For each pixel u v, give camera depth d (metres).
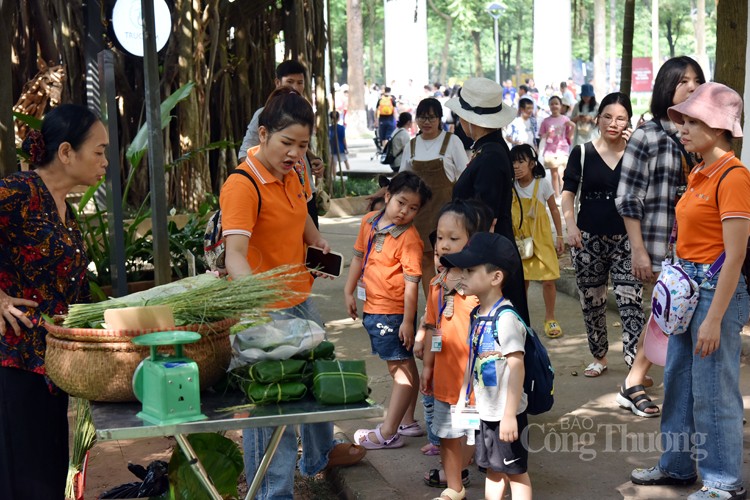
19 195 3.40
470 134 5.11
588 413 5.62
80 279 3.65
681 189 5.10
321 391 3.03
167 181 12.12
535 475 4.72
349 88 38.62
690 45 69.19
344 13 58.03
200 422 2.86
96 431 2.79
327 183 14.95
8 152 6.03
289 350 3.19
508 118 4.93
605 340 6.29
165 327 3.03
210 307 3.16
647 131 5.09
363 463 4.85
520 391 3.86
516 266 3.96
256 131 5.70
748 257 4.12
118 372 2.99
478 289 3.94
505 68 69.50
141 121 11.71
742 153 8.53
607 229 5.88
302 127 3.72
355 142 35.28
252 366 3.10
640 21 65.88
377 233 4.95
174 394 2.85
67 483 4.02
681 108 4.04
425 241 6.49
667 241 5.12
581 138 16.23
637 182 5.12
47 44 12.06
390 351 4.96
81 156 3.51
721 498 4.21
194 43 11.98
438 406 4.27
